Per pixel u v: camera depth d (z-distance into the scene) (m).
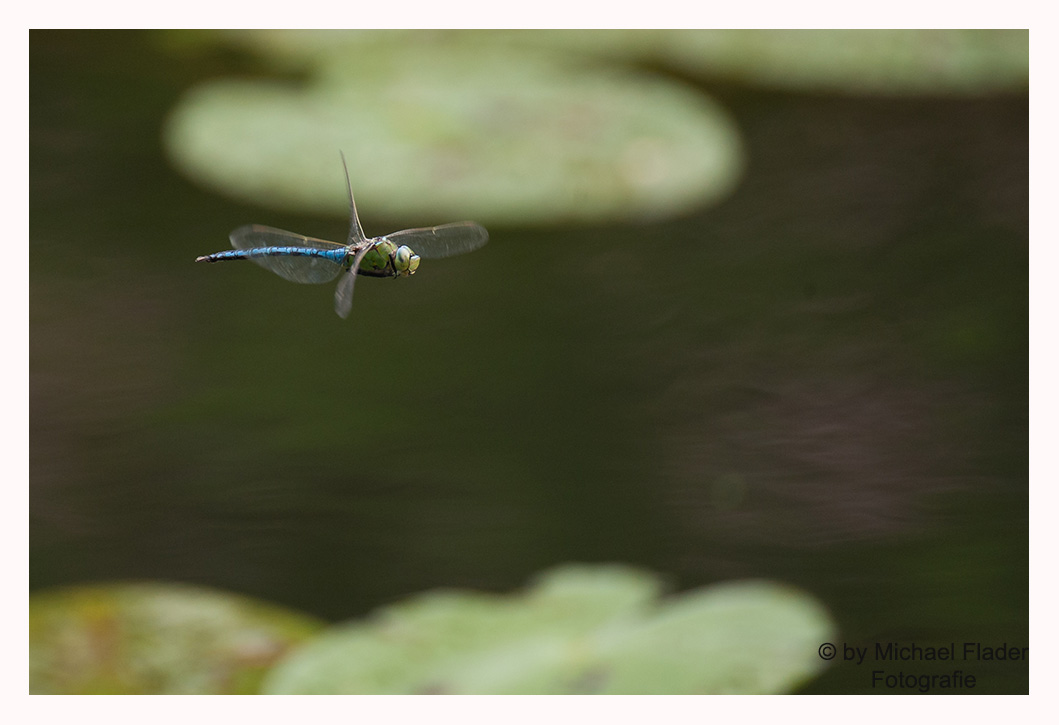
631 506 2.42
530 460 2.45
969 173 2.68
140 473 2.43
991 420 2.46
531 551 2.39
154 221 2.59
